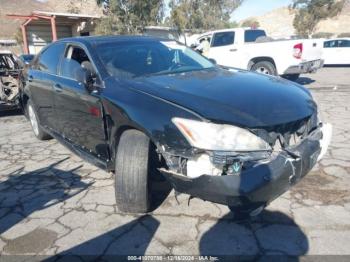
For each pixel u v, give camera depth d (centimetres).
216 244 265
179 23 2341
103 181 385
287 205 311
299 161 258
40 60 488
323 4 3262
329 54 1630
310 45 934
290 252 252
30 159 469
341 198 320
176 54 408
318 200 318
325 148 311
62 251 267
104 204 332
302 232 273
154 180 305
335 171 377
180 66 386
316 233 271
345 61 1612
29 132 619
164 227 289
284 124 258
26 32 1998
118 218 307
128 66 354
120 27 1853
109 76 332
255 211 255
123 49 378
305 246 257
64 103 394
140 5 1870
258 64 985
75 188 371
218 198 240
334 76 1256
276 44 945
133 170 283
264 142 246
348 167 387
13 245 277
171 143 254
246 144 240
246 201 236
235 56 1035
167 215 306
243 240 268
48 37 2088
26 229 298
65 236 285
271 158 247
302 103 292
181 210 312
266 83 327
